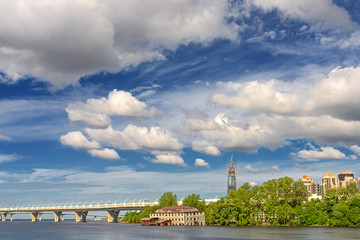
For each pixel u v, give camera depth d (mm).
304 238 163875
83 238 194750
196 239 173000
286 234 186875
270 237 171375
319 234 184375
